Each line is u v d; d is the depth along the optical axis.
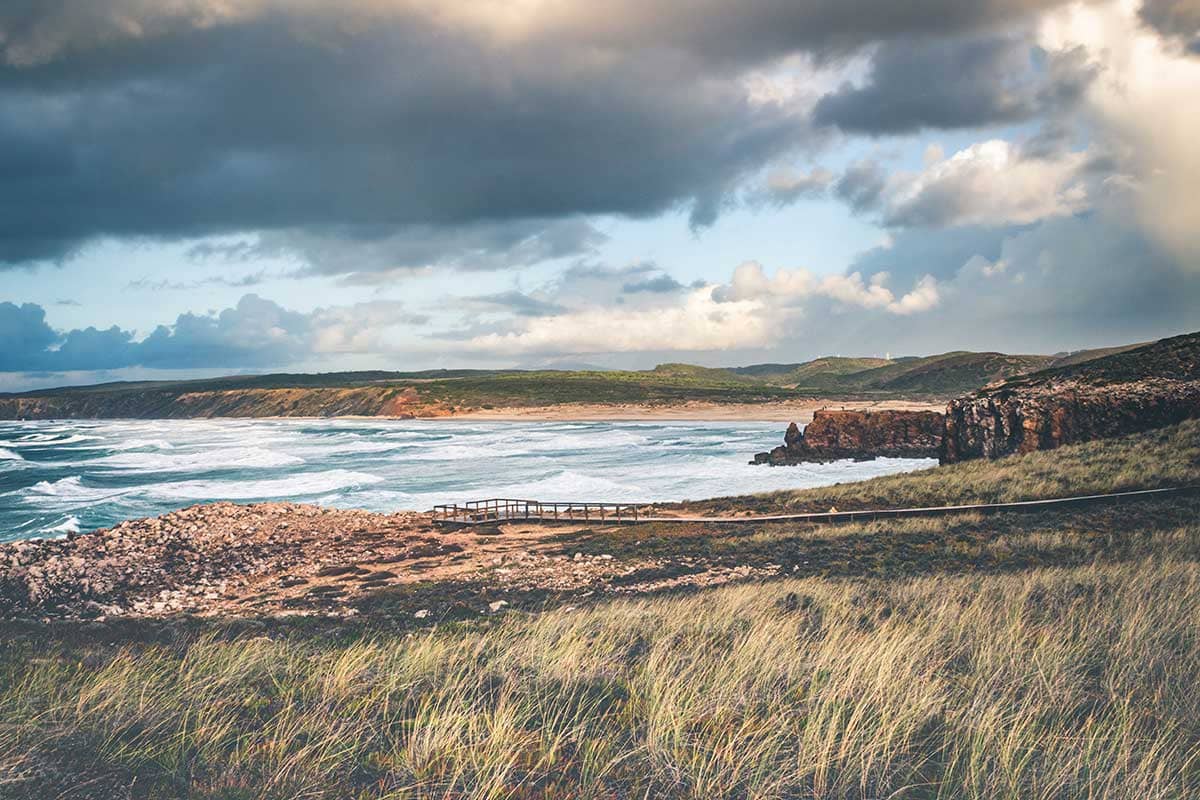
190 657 9.12
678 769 5.12
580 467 68.38
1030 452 43.25
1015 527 25.44
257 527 34.00
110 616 20.81
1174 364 47.03
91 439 126.38
